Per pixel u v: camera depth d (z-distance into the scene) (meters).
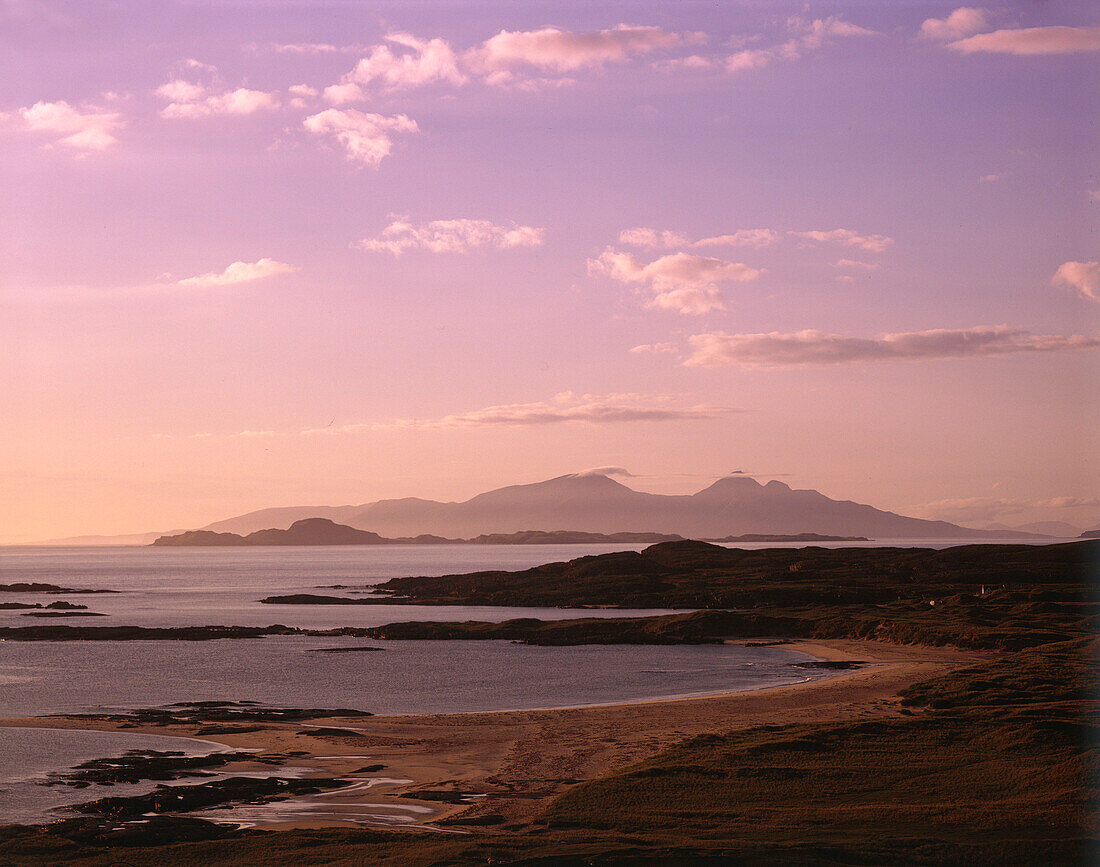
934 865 37.94
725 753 58.38
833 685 92.25
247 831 46.72
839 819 44.59
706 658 121.06
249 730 73.44
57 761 63.25
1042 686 76.31
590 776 57.94
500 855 39.88
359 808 51.16
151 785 56.56
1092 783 47.88
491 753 64.94
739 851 39.50
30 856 41.72
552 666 114.00
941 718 65.56
